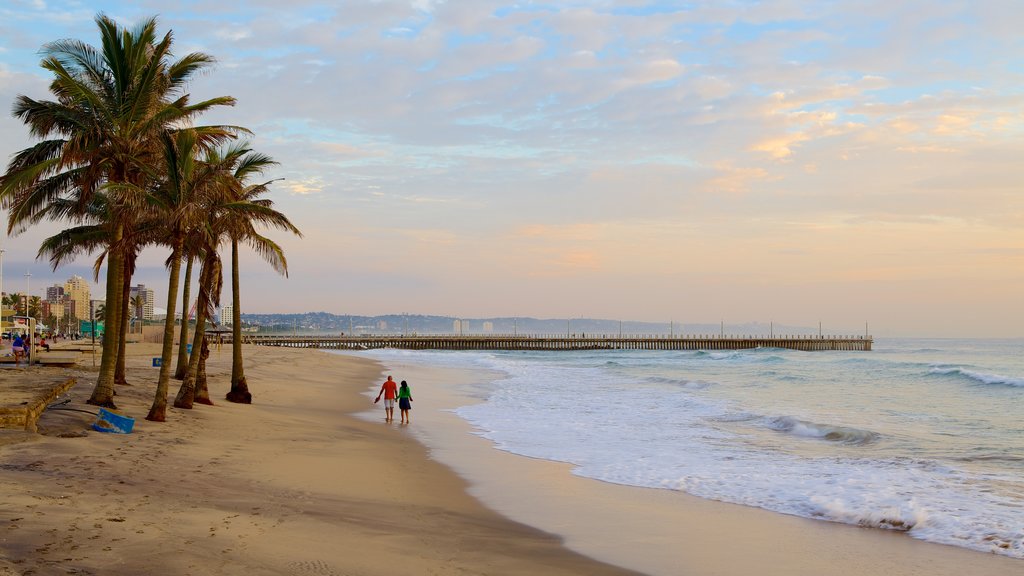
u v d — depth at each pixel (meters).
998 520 11.45
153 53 18.53
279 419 21.17
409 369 56.00
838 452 18.05
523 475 15.08
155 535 8.04
